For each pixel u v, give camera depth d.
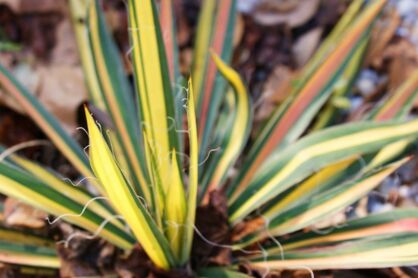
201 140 0.92
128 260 0.85
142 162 0.91
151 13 0.77
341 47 0.92
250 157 0.94
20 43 1.18
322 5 1.19
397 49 1.16
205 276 0.85
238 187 0.93
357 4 1.04
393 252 0.79
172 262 0.83
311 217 0.84
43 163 1.07
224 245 0.87
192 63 0.98
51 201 0.81
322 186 0.88
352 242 0.82
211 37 0.97
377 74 1.16
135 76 0.81
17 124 1.09
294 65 1.16
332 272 0.87
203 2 0.99
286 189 0.89
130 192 0.71
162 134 0.83
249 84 1.14
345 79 1.04
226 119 0.98
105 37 0.93
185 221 0.79
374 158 0.88
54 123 0.95
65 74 1.13
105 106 0.93
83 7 1.03
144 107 0.82
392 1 1.19
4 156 0.90
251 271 0.86
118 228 0.86
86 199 0.85
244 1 1.18
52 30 1.18
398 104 0.92
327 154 0.85
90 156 0.68
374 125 0.84
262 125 0.99
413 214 0.81
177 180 0.75
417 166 1.04
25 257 0.87
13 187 0.80
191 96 0.69
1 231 0.90
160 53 0.79
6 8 1.19
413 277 0.88
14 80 0.94
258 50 1.17
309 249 0.85
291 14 1.17
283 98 1.11
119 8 1.17
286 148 0.87
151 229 0.76
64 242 0.89
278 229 0.86
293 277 0.86
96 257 0.88
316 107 0.93
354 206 0.95
